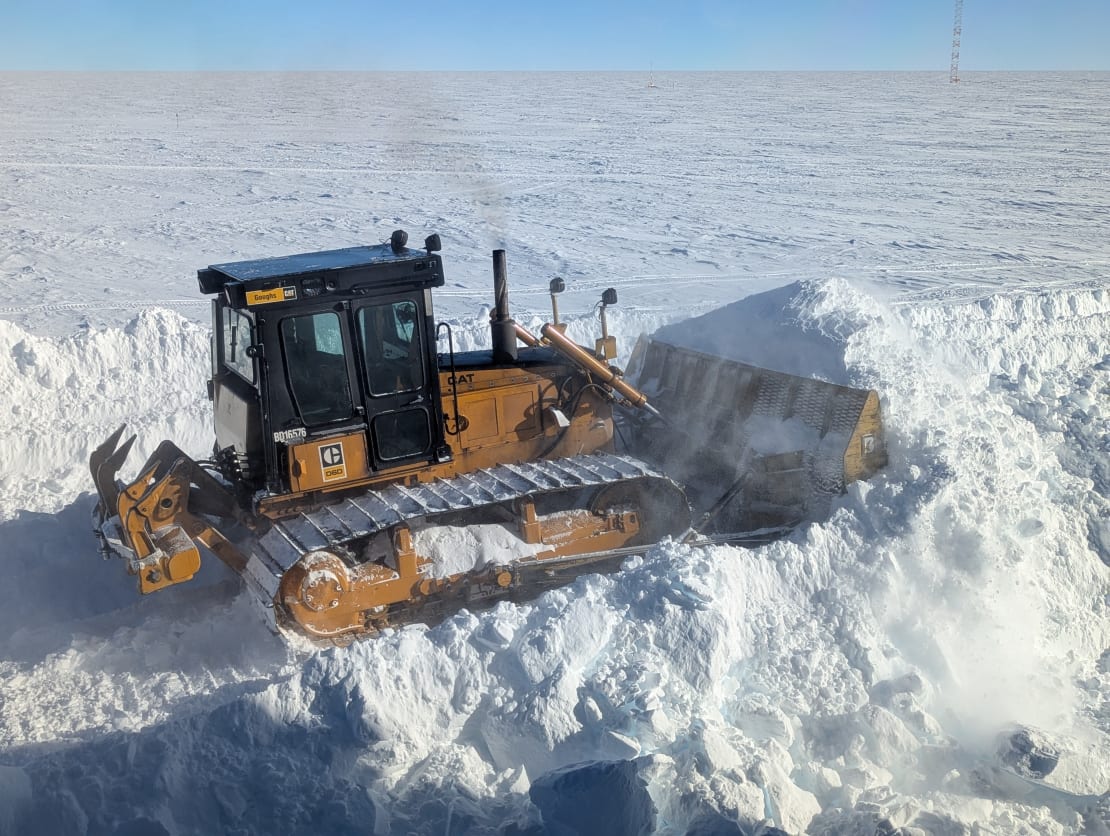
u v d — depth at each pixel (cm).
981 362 1112
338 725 473
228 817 434
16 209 2648
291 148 4200
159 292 1764
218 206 2752
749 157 3891
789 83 11694
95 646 612
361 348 595
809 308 809
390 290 593
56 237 2278
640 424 795
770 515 709
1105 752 498
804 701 512
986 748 496
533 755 476
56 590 683
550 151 4106
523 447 696
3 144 4253
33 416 968
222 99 7925
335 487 608
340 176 3350
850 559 601
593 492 672
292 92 9400
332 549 579
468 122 5597
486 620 533
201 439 955
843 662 541
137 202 2812
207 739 468
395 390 614
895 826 412
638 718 464
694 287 1794
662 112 6431
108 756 455
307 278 562
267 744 468
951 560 601
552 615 538
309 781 448
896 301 1653
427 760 470
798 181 3241
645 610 539
